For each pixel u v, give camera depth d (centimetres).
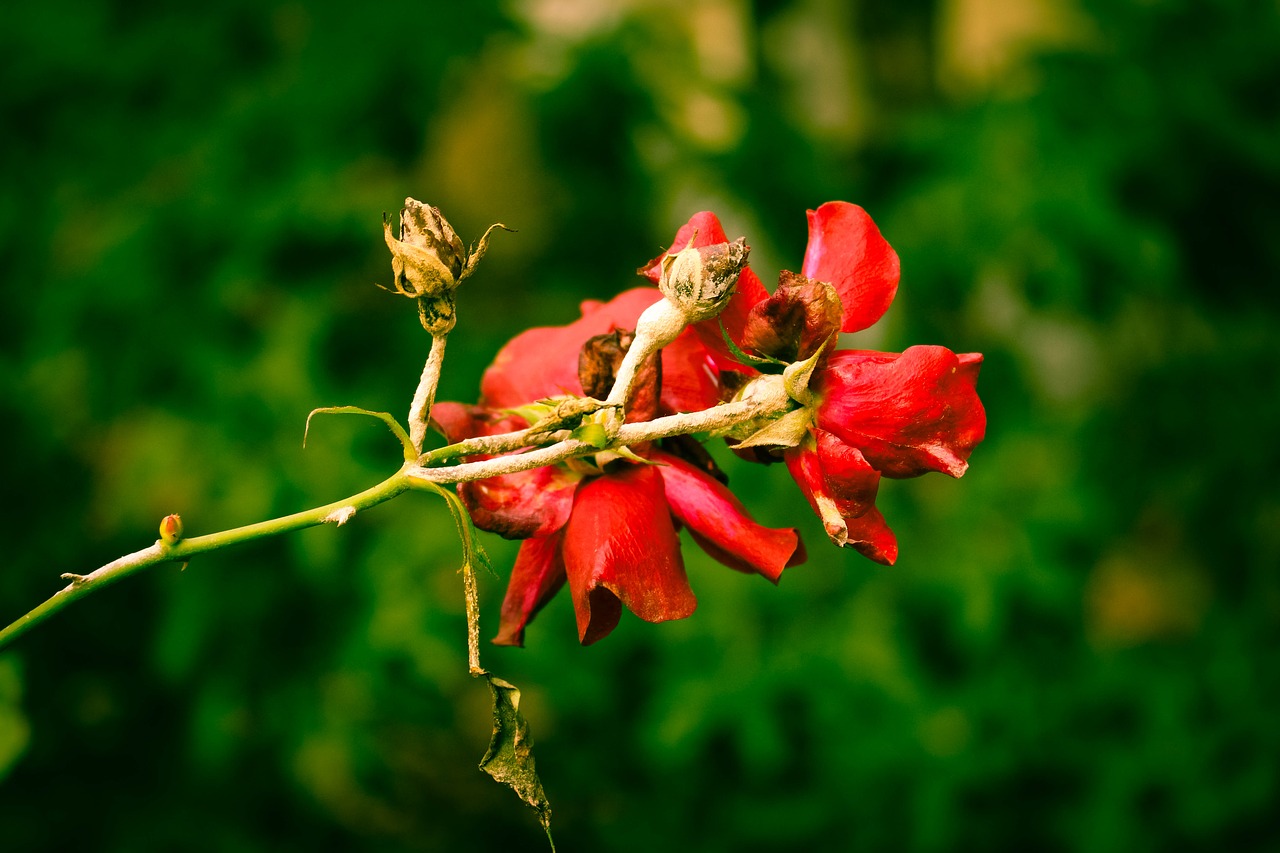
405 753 160
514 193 194
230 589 127
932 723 132
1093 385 155
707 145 163
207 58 143
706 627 133
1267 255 144
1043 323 149
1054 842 133
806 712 134
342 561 129
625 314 69
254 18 146
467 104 192
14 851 129
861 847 131
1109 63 146
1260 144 137
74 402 133
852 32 176
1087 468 142
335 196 134
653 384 66
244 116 138
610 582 65
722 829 138
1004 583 134
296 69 143
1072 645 143
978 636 132
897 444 64
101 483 139
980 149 143
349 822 151
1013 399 148
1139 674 140
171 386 130
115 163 137
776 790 137
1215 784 130
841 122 179
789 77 180
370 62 142
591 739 141
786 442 64
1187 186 141
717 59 193
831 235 66
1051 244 136
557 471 67
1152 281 136
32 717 131
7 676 76
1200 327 149
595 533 65
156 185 137
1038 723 135
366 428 134
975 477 142
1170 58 146
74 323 130
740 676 130
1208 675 138
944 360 64
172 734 138
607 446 63
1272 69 144
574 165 165
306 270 138
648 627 134
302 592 132
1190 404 146
